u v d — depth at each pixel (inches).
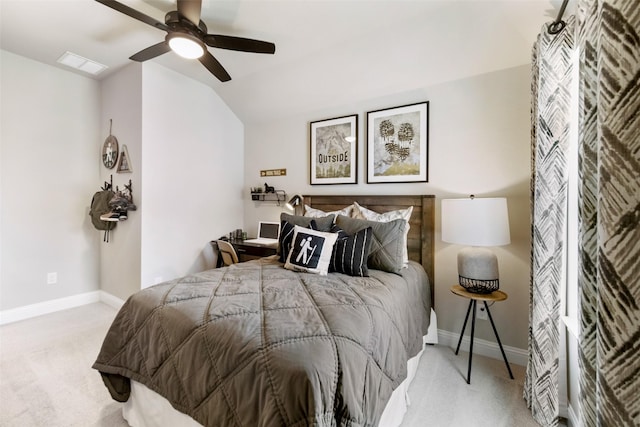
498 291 81.1
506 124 87.4
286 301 54.0
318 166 128.6
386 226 85.2
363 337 44.8
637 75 23.2
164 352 49.1
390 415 53.8
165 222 119.2
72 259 127.1
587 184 36.3
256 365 38.1
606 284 25.4
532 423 61.6
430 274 98.1
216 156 141.3
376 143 111.9
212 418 40.6
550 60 61.0
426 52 91.0
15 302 112.4
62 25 90.6
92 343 93.9
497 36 80.1
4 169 109.7
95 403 65.9
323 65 107.0
